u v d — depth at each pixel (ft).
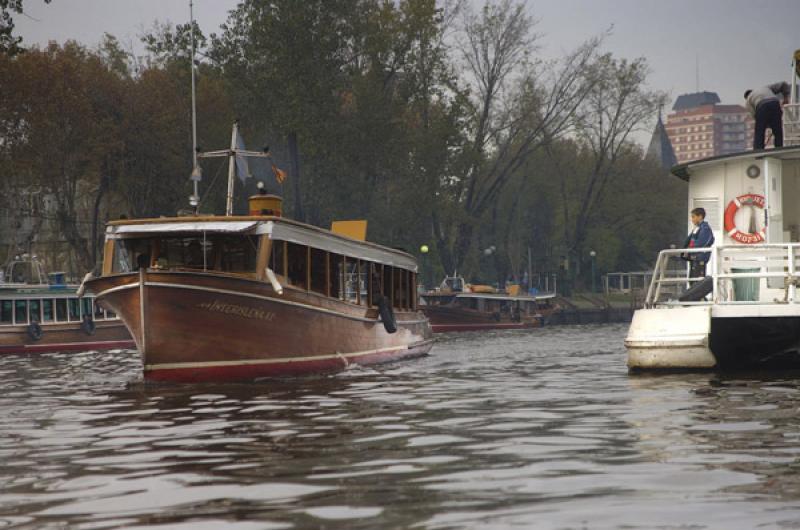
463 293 354.54
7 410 83.41
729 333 101.76
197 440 60.95
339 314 125.59
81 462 53.31
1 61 317.22
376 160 388.98
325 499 40.78
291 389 98.07
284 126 360.89
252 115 376.89
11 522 38.22
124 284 105.91
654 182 653.71
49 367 151.84
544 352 168.04
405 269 162.40
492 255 609.83
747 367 106.11
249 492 42.93
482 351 176.65
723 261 99.86
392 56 401.29
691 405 71.61
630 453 50.34
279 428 65.67
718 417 64.08
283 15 363.35
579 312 487.20
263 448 56.29
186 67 370.73
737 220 116.78
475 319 343.46
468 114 409.69
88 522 37.86
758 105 122.31
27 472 50.31
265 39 363.97
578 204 618.44
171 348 105.91
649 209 609.83
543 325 396.57
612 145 509.76
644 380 95.20
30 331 211.61
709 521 35.14
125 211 389.19
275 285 108.47
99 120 348.59
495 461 49.06
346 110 399.03
